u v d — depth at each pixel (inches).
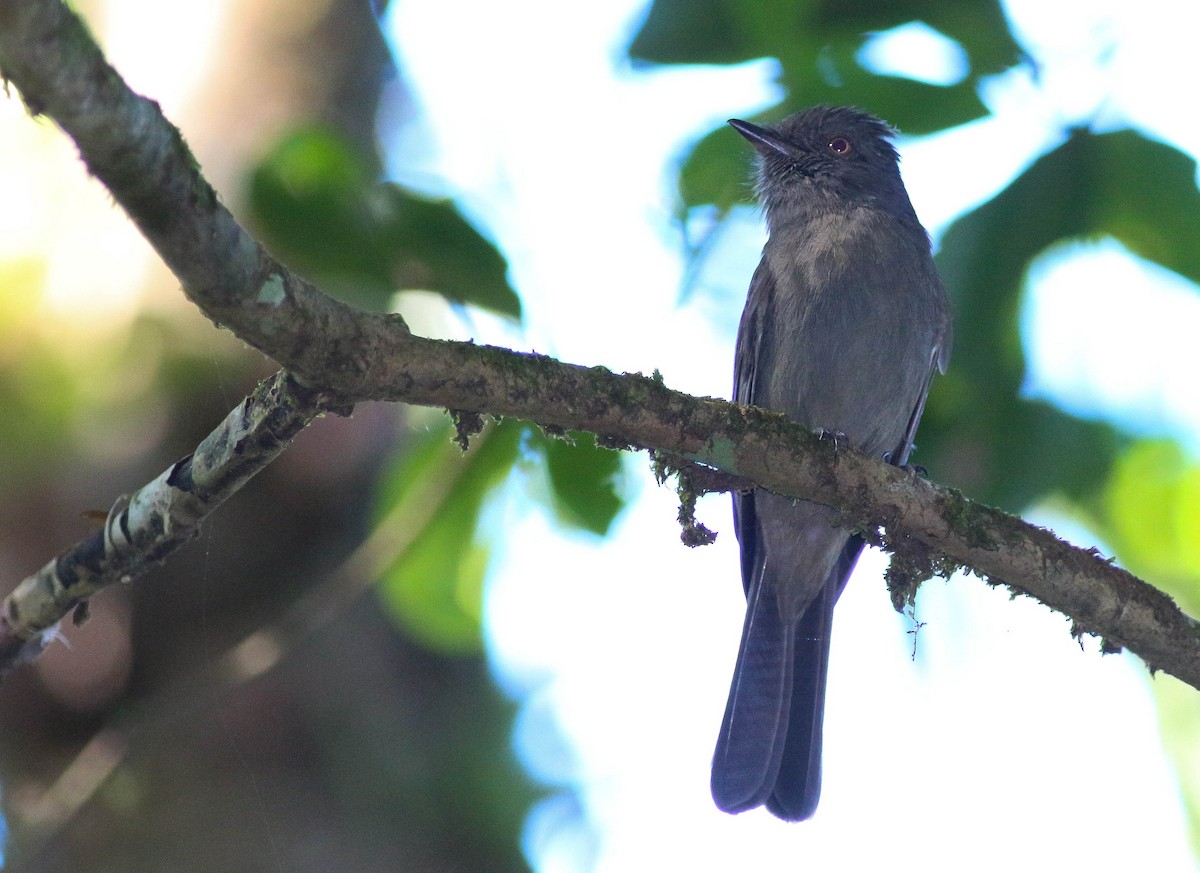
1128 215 377.1
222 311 248.4
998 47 401.1
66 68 197.9
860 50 426.0
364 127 463.5
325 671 444.5
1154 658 359.3
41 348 434.9
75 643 442.9
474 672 485.4
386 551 408.8
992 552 349.4
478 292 367.2
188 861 409.7
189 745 425.7
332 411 283.3
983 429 420.5
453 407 290.0
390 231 365.1
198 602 447.2
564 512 408.5
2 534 436.8
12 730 438.6
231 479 291.7
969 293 392.5
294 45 460.4
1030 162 383.6
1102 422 425.1
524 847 524.7
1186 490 465.4
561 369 302.8
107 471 440.1
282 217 361.1
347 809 431.8
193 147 445.4
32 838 379.2
